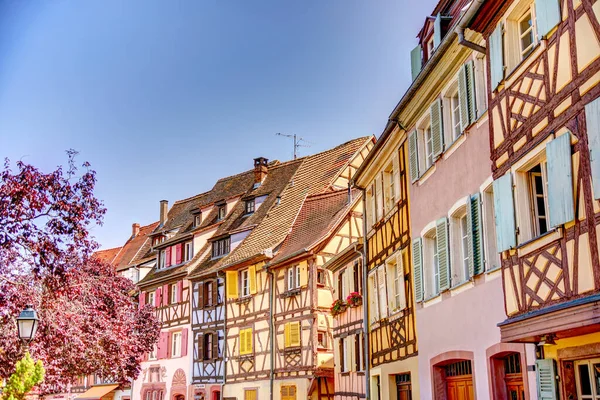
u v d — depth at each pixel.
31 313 12.21
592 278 7.38
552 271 8.22
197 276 33.84
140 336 29.80
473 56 11.62
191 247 37.75
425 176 14.04
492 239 10.77
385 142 16.83
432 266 13.83
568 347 8.38
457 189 12.22
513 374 10.28
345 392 21.31
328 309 26.17
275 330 28.03
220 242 34.78
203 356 33.00
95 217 13.77
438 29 13.64
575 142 7.80
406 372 15.48
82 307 18.06
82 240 13.66
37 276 13.83
